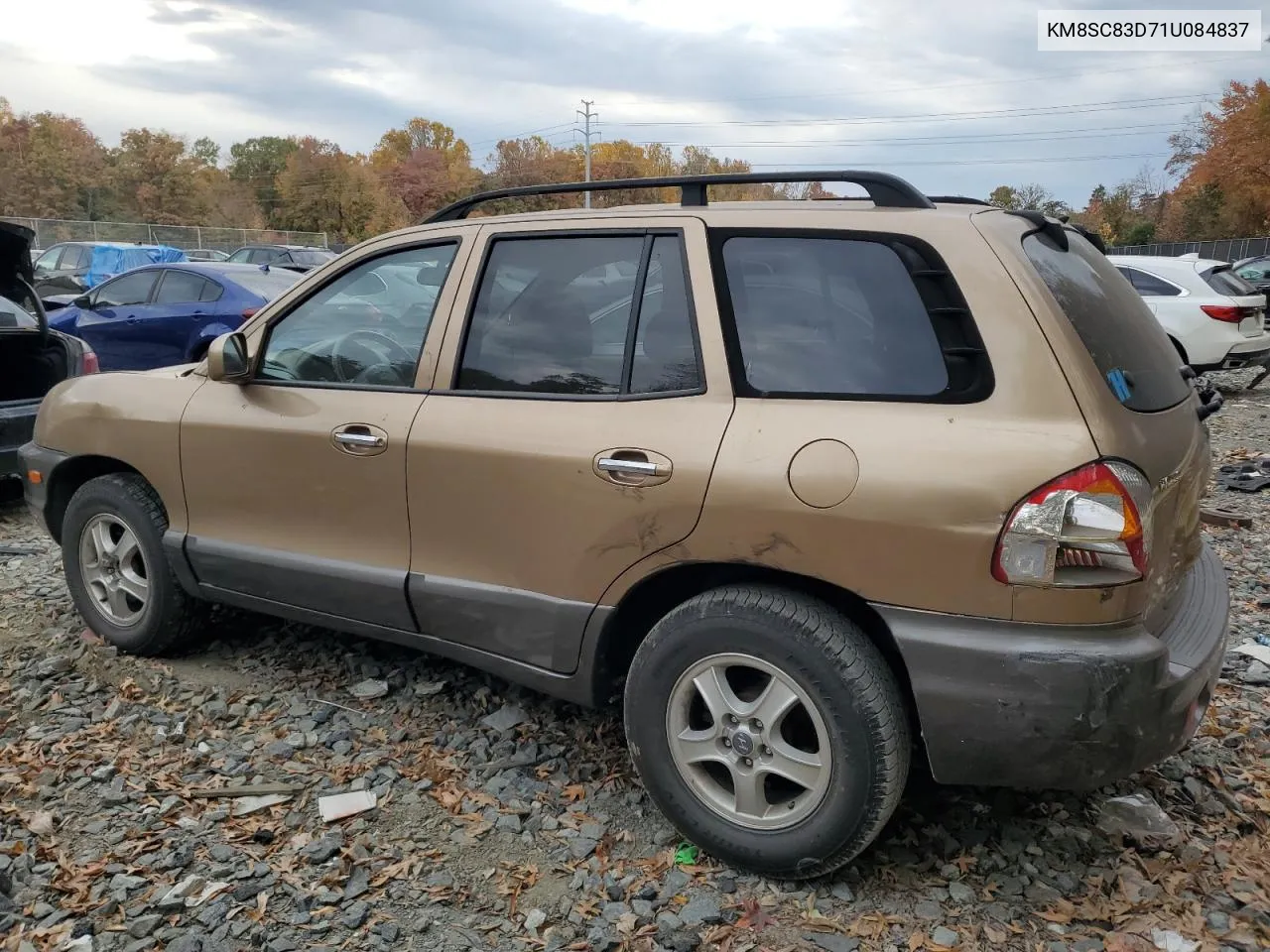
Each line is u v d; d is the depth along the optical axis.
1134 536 2.31
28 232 6.44
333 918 2.62
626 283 3.00
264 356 3.76
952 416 2.46
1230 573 5.35
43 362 6.55
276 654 4.26
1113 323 2.75
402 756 3.44
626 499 2.80
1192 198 53.81
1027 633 2.35
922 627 2.45
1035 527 2.30
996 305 2.48
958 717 2.42
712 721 2.75
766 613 2.61
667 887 2.75
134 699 3.84
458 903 2.69
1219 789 3.19
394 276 3.53
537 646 3.07
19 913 2.62
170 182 68.19
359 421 3.37
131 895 2.70
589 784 3.27
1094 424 2.35
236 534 3.78
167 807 3.10
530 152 88.25
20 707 3.76
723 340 2.79
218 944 2.52
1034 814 3.06
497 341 3.20
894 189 2.77
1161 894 2.69
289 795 3.19
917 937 2.54
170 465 3.91
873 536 2.46
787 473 2.55
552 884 2.78
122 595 4.23
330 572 3.49
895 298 2.61
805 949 2.51
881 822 2.56
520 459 3.00
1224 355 12.18
